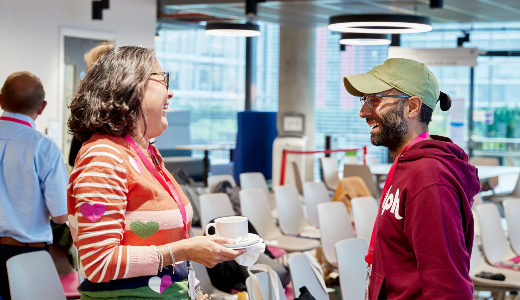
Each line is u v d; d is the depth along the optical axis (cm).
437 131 1060
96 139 141
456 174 156
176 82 1226
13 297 227
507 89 1016
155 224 141
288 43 1021
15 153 289
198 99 1235
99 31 639
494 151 1031
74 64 611
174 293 146
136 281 141
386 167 827
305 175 1036
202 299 161
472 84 1032
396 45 1073
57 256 395
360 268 304
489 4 739
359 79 175
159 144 1080
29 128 295
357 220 439
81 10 616
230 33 752
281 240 494
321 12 837
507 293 453
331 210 439
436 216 151
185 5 803
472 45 1034
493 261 415
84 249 130
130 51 147
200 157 1134
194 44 1227
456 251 150
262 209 504
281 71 1030
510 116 1016
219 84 1230
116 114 140
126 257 132
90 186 132
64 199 299
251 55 1205
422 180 155
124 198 137
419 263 152
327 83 1139
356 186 588
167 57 1222
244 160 1059
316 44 1114
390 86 171
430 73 176
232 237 153
